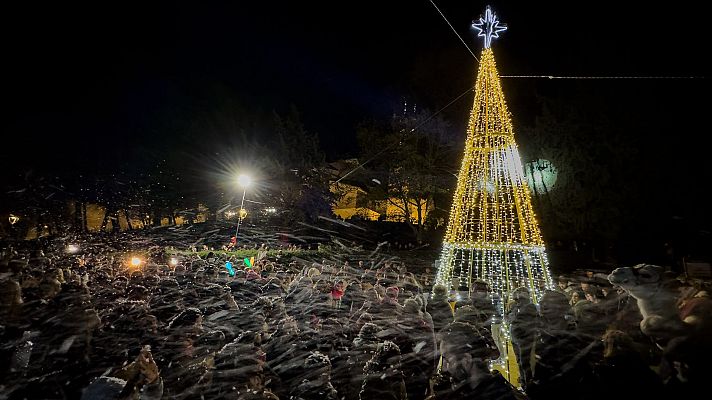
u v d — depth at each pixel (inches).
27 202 1106.7
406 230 1309.1
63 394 190.7
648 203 690.8
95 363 207.3
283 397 188.5
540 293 360.8
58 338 207.9
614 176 724.0
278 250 1052.5
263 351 194.9
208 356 183.6
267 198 1301.7
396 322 206.4
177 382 175.2
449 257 397.4
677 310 160.9
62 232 1198.9
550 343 191.2
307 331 233.8
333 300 354.9
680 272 581.9
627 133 712.4
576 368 178.2
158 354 192.1
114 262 673.0
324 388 170.6
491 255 399.2
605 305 236.8
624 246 722.2
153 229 1333.7
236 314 276.8
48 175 1173.1
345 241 1194.0
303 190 1295.5
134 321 232.4
